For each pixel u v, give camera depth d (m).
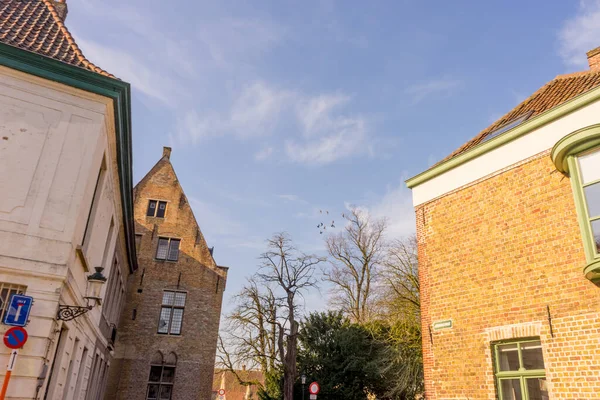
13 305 6.40
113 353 20.20
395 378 18.59
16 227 7.09
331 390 19.02
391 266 20.70
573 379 7.54
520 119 10.98
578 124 8.59
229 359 24.39
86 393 13.52
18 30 8.90
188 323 21.72
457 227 10.51
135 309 21.28
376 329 20.47
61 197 7.58
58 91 8.19
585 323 7.61
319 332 21.16
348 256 29.95
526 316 8.53
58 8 12.13
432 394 10.02
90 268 9.76
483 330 9.24
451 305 10.10
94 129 8.24
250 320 23.59
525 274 8.77
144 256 22.42
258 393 23.16
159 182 24.31
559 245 8.35
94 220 9.41
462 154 10.72
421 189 11.84
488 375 8.89
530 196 9.12
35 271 6.93
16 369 6.39
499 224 9.56
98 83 8.44
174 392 20.27
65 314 7.23
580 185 8.00
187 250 23.20
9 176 7.36
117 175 11.17
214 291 22.83
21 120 7.75
